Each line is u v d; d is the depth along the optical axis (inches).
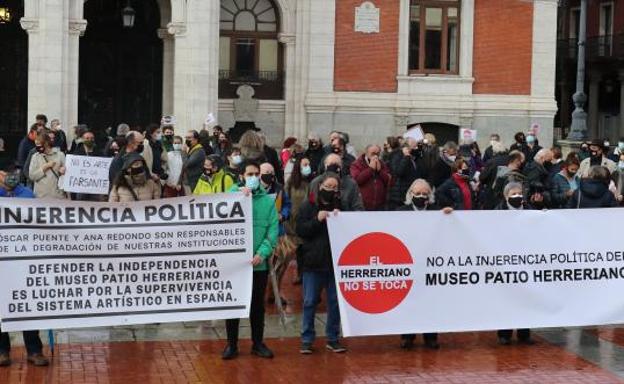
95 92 1202.6
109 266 458.0
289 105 1191.6
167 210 463.2
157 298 463.2
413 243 486.6
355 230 478.9
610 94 1777.8
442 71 1234.6
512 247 497.4
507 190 510.6
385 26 1200.2
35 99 1055.0
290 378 439.2
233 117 1180.5
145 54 1213.1
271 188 568.1
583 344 512.4
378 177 625.6
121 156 597.0
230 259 467.5
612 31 1747.0
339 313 486.9
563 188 614.2
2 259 445.4
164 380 432.1
